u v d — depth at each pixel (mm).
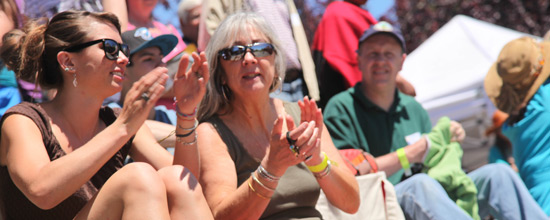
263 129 5012
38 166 3824
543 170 6965
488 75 7855
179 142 4352
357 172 6258
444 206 5992
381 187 5785
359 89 7312
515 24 23781
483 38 11961
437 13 24312
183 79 4195
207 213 3861
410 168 6738
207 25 7469
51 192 3730
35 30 4281
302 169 4883
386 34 7293
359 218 5594
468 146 12008
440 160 6738
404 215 6125
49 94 5570
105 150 3777
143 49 6211
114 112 4598
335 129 7086
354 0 8461
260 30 4984
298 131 4238
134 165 3752
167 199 3855
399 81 8805
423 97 11398
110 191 3713
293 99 7559
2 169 4117
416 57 12133
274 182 4352
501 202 6473
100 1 6855
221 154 4762
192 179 3908
